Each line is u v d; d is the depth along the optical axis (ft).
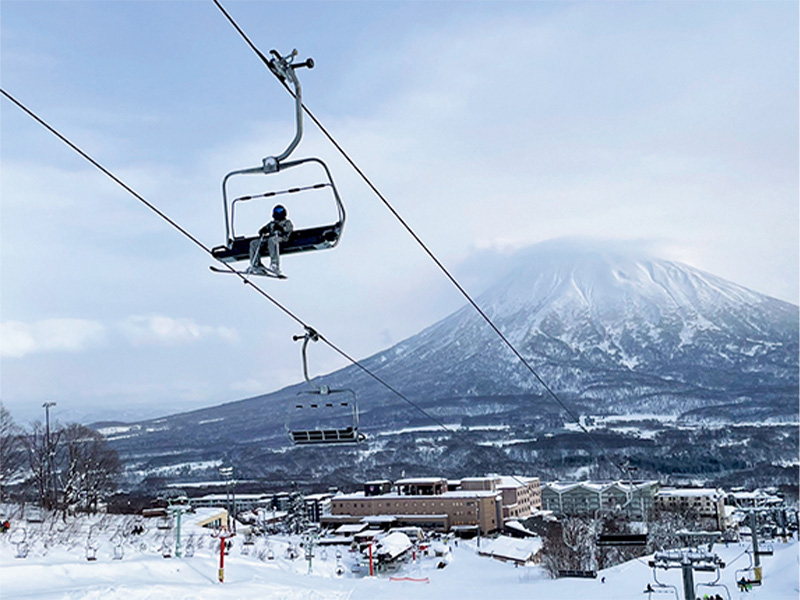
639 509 418.51
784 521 287.48
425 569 266.16
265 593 137.49
